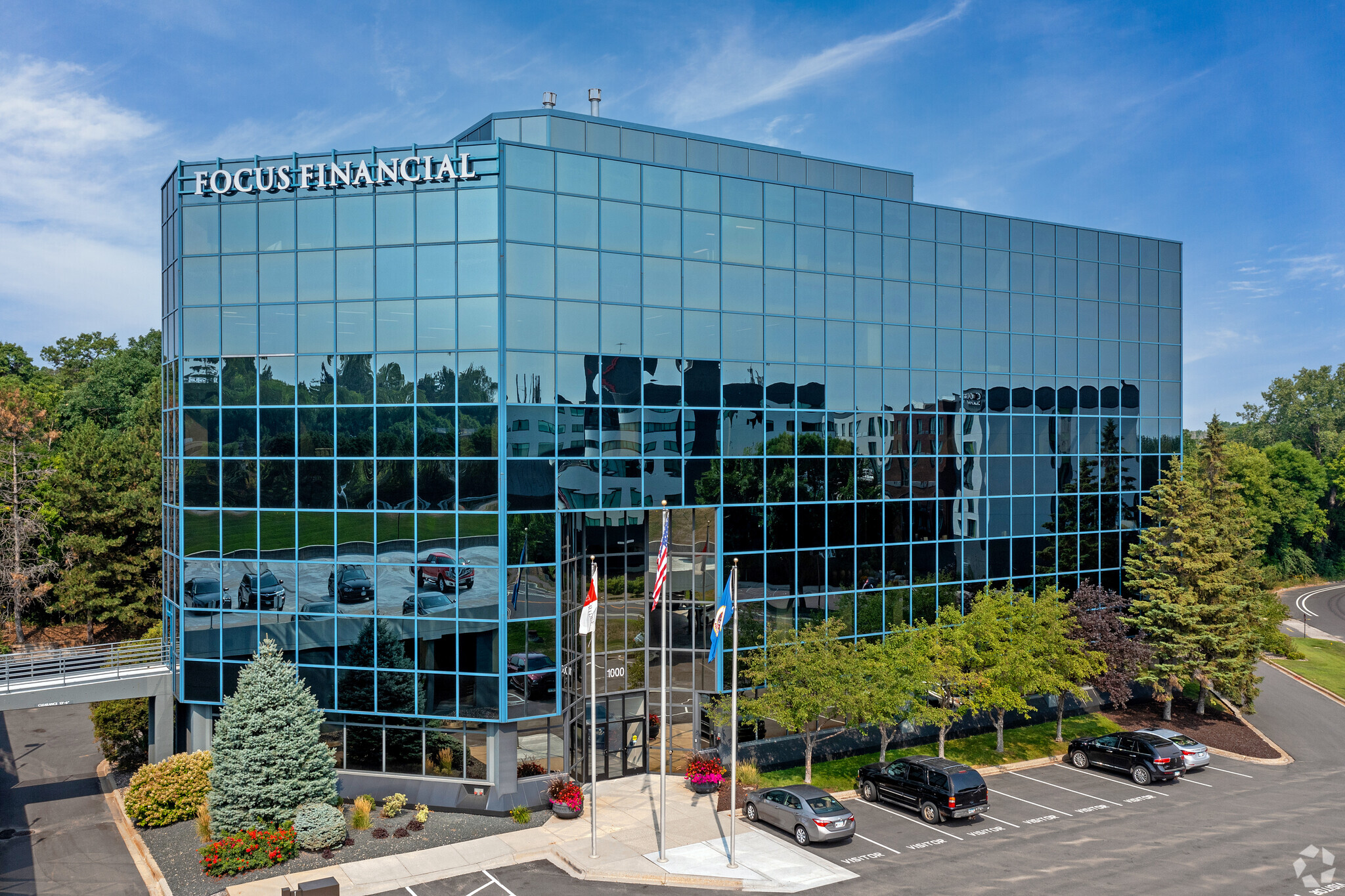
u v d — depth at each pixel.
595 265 28.80
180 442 28.89
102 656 32.53
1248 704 36.84
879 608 34.25
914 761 27.08
